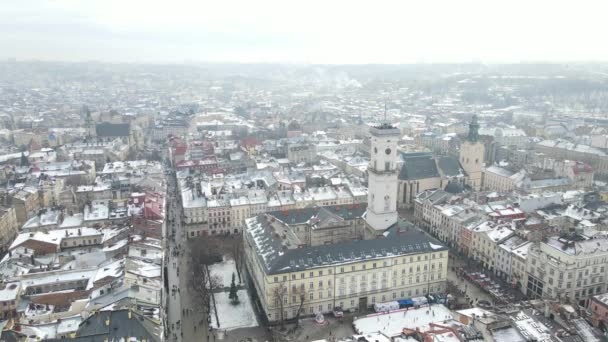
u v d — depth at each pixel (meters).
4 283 179.50
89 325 145.12
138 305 168.00
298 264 195.38
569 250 199.38
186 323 196.25
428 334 146.12
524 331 144.00
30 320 161.25
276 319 194.62
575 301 181.50
